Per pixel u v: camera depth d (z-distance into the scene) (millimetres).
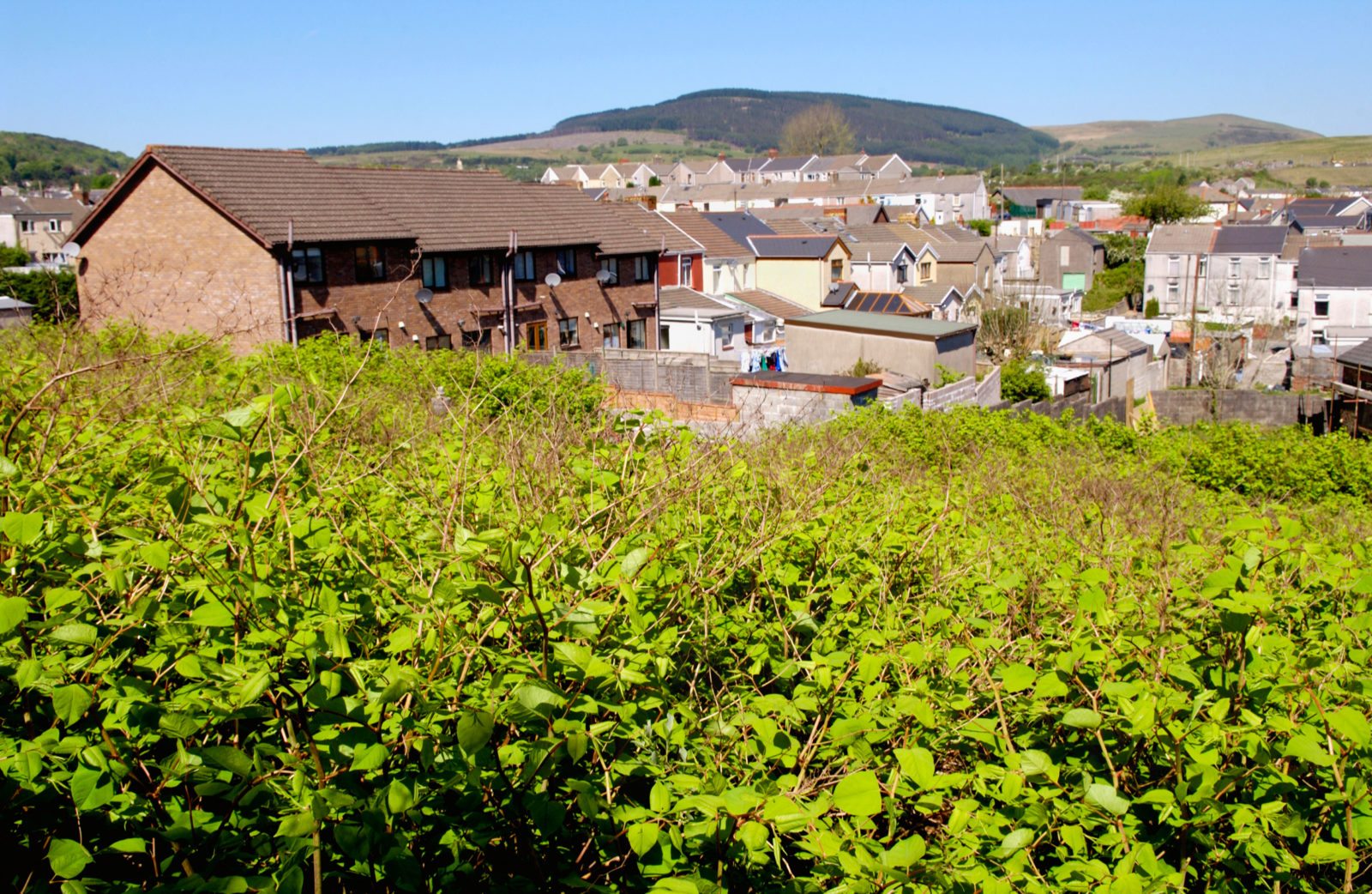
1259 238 60688
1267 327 50938
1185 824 2963
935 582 4469
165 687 2859
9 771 2373
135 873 2684
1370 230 77312
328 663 2732
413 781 2674
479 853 2869
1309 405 30469
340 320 25484
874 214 68375
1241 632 3150
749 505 4551
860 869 2514
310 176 26812
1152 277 62406
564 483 4035
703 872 2812
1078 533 5805
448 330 28609
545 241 31188
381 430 5477
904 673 3406
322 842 2609
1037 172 162000
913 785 3102
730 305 38781
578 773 2961
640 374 24188
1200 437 17453
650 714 3244
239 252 23844
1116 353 35406
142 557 2602
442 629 2783
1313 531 7000
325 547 3260
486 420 5387
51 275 8844
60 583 2947
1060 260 72000
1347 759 3059
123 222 24781
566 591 3160
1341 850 2734
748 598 4410
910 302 45344
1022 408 24453
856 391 19188
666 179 117500
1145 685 3168
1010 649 3787
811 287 46531
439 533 3408
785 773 3211
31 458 3699
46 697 2871
